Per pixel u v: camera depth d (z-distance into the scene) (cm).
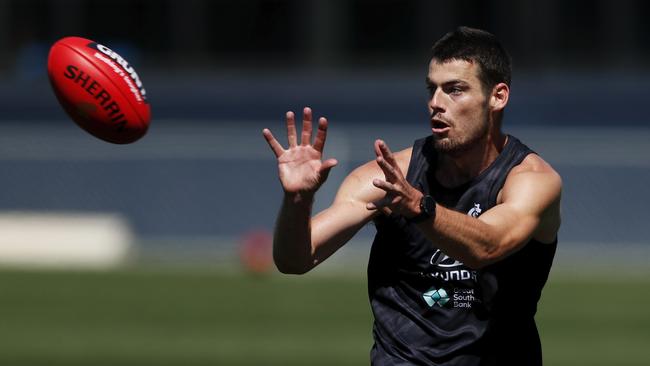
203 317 4262
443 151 1622
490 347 1666
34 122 7238
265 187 6256
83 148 6331
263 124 7144
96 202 6297
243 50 7712
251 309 4428
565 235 6075
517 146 1661
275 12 7681
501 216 1562
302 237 1630
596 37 7400
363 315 4306
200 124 7150
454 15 7500
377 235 1698
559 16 7394
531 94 7100
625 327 4112
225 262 5681
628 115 7019
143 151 6297
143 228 6266
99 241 5856
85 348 3719
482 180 1644
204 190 6262
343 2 7619
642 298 4694
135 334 3956
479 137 1622
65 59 1758
